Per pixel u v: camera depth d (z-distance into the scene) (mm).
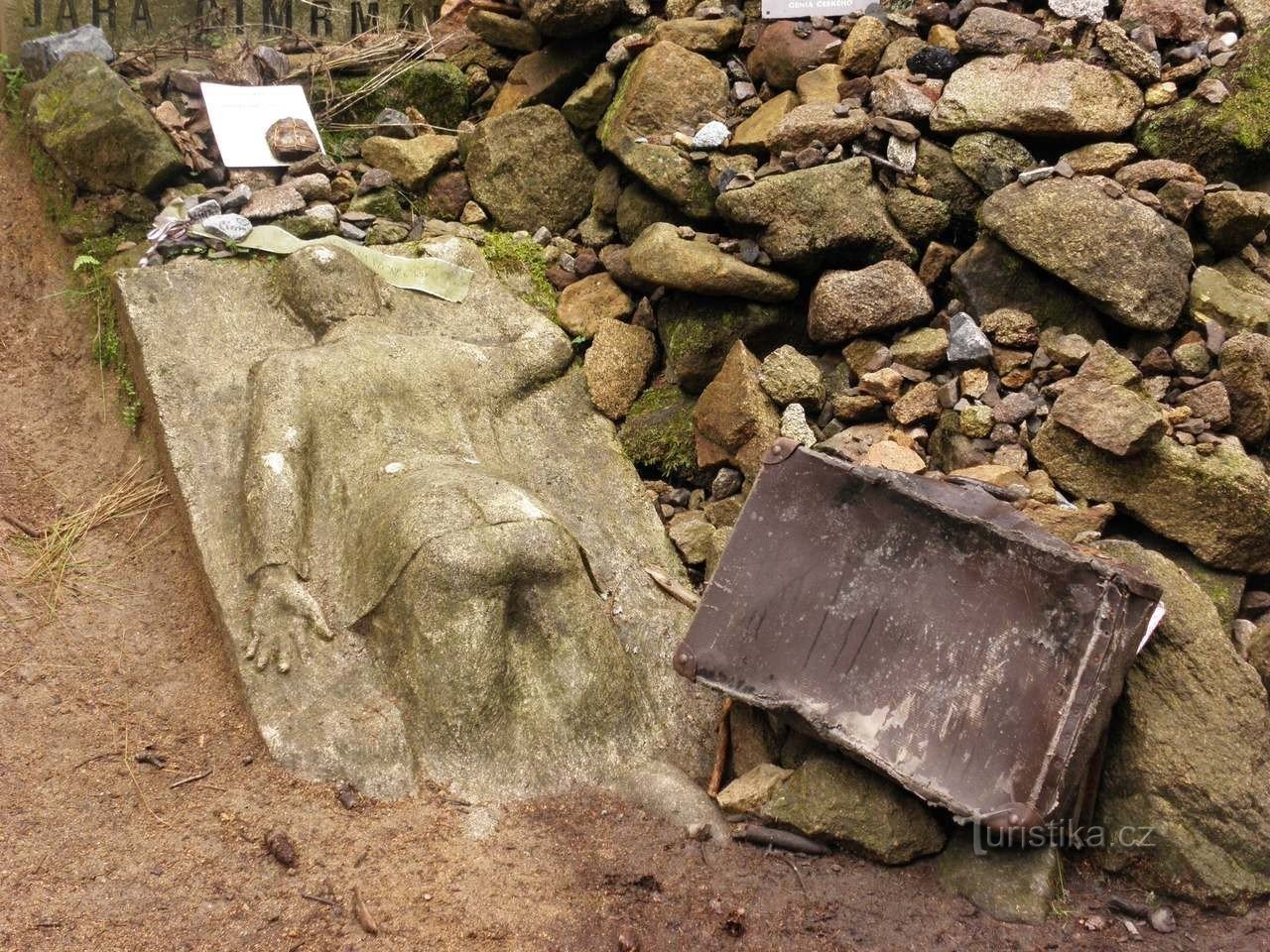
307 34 5941
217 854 3127
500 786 3463
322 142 5531
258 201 4930
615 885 3207
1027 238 4117
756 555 3625
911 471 3963
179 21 5723
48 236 5129
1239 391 3848
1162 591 3328
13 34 5504
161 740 3539
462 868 3186
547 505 4289
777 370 4328
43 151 5152
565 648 3639
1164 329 4008
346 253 4641
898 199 4418
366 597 3682
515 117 5258
